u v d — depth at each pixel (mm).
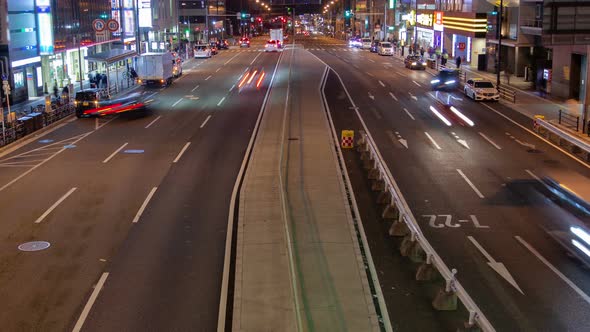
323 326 13000
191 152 31062
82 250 18219
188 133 36062
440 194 23719
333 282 15211
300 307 13875
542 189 24469
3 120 33188
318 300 14227
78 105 42031
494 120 39969
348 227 19312
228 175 26547
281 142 32719
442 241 18812
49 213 21625
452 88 54031
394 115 41844
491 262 17188
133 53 63406
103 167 28203
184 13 144875
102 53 58875
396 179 25797
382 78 64438
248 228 19453
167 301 14914
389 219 20516
